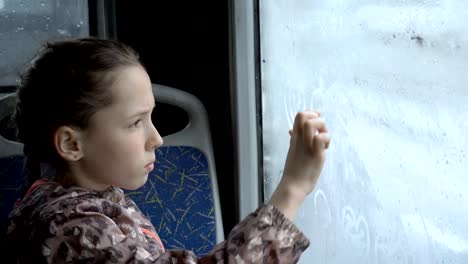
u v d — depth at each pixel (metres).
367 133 1.21
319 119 0.83
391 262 1.16
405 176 1.10
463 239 0.96
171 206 1.58
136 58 0.89
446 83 0.98
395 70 1.10
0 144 1.49
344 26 1.26
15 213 0.89
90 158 0.86
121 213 0.87
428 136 1.03
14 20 1.60
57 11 1.64
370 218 1.22
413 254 1.09
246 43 1.59
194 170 1.61
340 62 1.28
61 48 0.87
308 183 0.83
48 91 0.85
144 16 1.77
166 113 1.78
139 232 0.88
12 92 1.60
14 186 1.47
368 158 1.21
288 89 1.50
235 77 1.61
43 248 0.81
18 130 0.92
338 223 1.34
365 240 1.24
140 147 0.86
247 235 0.80
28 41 1.62
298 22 1.43
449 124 0.98
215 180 1.61
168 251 0.81
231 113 1.67
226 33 1.73
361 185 1.24
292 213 0.82
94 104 0.82
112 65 0.84
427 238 1.05
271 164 1.62
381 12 1.13
